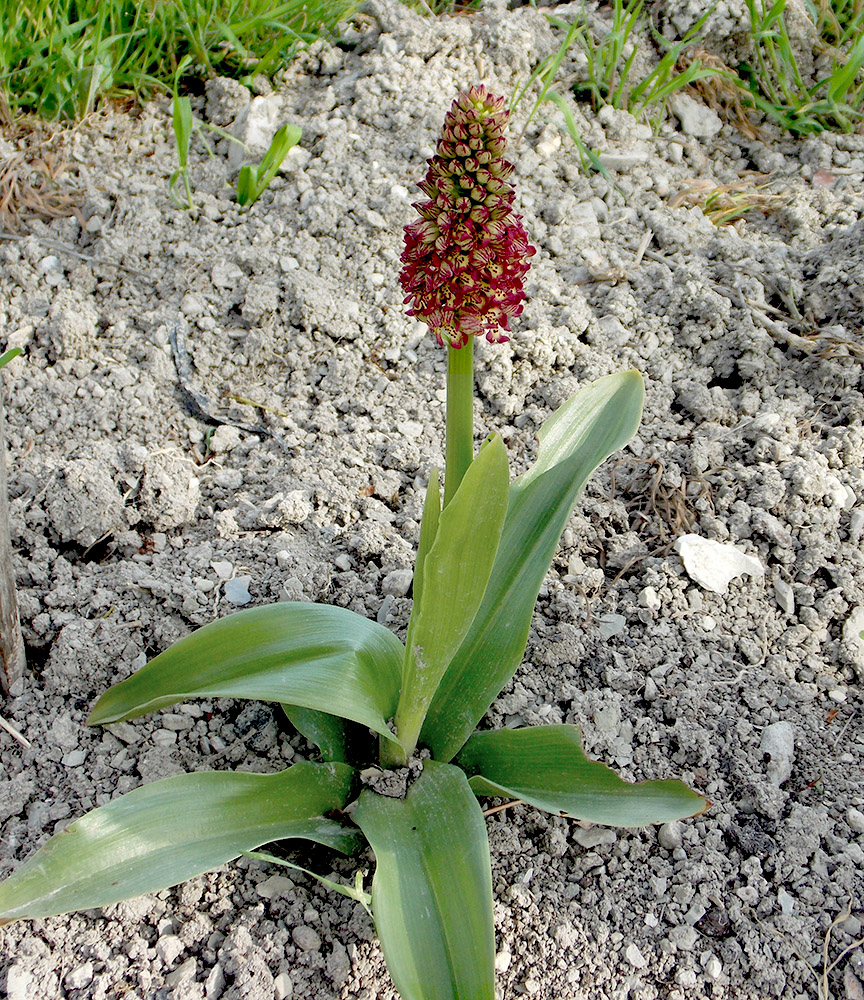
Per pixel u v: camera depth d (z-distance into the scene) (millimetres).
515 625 561
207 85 905
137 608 634
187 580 643
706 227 858
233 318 788
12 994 516
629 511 715
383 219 822
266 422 750
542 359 759
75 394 743
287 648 541
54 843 478
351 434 738
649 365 779
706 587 665
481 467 425
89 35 880
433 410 754
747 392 763
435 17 967
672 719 619
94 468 678
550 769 544
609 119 917
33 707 608
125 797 499
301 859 563
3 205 825
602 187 879
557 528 569
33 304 782
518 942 546
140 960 529
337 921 543
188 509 687
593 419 596
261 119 873
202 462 730
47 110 884
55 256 806
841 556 680
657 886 564
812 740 619
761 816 590
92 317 769
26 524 665
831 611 663
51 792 581
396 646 567
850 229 827
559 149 893
